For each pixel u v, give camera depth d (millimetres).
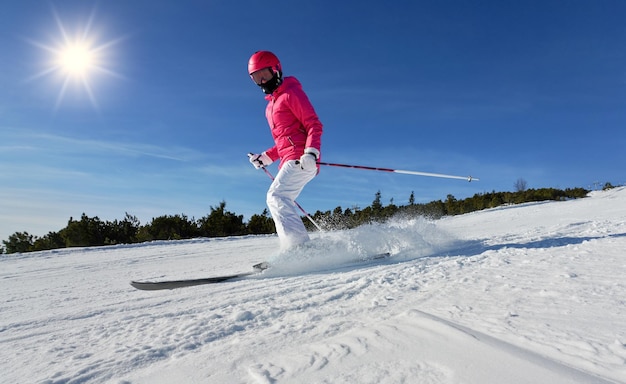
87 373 1152
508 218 10578
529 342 1007
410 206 16156
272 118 3666
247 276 2986
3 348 1509
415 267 2668
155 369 1138
